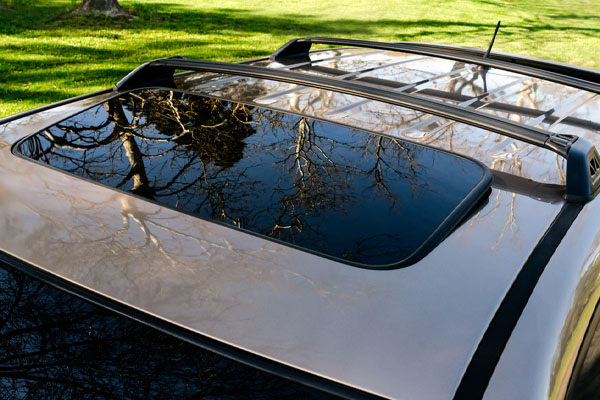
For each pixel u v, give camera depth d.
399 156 1.59
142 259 1.15
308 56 3.15
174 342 1.01
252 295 1.08
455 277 1.17
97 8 13.13
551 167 1.67
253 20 14.23
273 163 1.52
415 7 19.05
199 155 1.55
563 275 1.21
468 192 1.44
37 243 1.19
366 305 1.08
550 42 15.08
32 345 1.03
